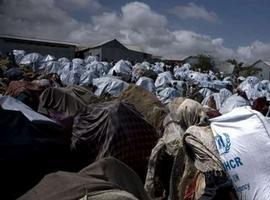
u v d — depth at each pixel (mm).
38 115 6590
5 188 4703
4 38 62469
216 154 4699
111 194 2822
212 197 4652
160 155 6199
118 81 18078
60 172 3326
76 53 71688
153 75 30828
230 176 4551
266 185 4297
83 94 10641
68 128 7316
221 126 4836
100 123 7293
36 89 11781
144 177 7039
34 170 5078
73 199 2816
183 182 5207
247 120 4684
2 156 4840
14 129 5316
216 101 15906
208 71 56781
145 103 9781
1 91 13633
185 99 7027
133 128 7320
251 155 4438
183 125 6418
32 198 3014
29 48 64500
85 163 6859
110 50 71438
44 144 5352
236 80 41406
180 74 42375
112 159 3537
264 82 30938
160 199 6094
